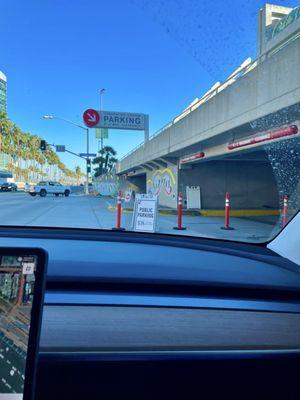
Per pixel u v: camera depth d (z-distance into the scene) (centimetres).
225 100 1239
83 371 172
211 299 210
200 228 1233
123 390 175
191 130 1593
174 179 2134
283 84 899
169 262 271
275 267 269
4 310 133
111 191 4447
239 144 1299
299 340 191
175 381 178
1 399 129
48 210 1703
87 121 3144
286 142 1051
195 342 185
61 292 206
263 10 858
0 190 5100
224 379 181
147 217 1098
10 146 7831
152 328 188
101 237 365
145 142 2488
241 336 189
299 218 304
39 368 170
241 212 1903
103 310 197
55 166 12200
